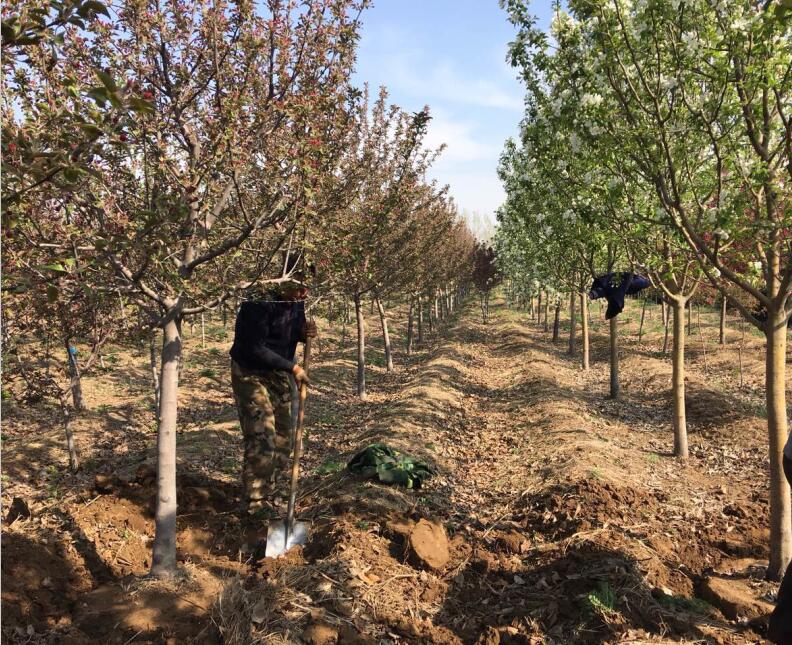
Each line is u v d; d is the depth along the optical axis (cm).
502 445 873
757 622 380
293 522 498
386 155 1045
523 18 481
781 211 416
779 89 387
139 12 365
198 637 346
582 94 446
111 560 453
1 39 199
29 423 1059
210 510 543
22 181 207
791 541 435
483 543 521
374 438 813
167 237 303
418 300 2112
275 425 555
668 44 420
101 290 347
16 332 650
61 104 307
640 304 2834
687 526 548
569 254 1155
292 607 379
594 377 1502
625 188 508
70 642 338
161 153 375
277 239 454
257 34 404
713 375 1358
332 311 906
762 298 429
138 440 966
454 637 378
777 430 431
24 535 443
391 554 476
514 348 1947
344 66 452
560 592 423
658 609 396
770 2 344
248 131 397
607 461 720
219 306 418
